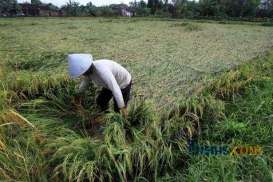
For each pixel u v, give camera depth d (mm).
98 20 33719
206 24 28797
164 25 26672
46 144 3816
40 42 13648
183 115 4449
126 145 3732
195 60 9500
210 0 40250
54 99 5020
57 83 5602
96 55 10281
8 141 3822
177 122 4301
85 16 45125
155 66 8453
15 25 24141
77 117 4754
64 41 14258
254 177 3518
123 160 3514
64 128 4207
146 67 8297
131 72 7699
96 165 3436
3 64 7219
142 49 11906
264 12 38469
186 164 3797
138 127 4215
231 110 5125
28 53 10219
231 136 4316
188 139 4133
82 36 16797
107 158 3518
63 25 25203
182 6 42250
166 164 3723
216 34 18938
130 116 4336
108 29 21953
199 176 3418
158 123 4234
